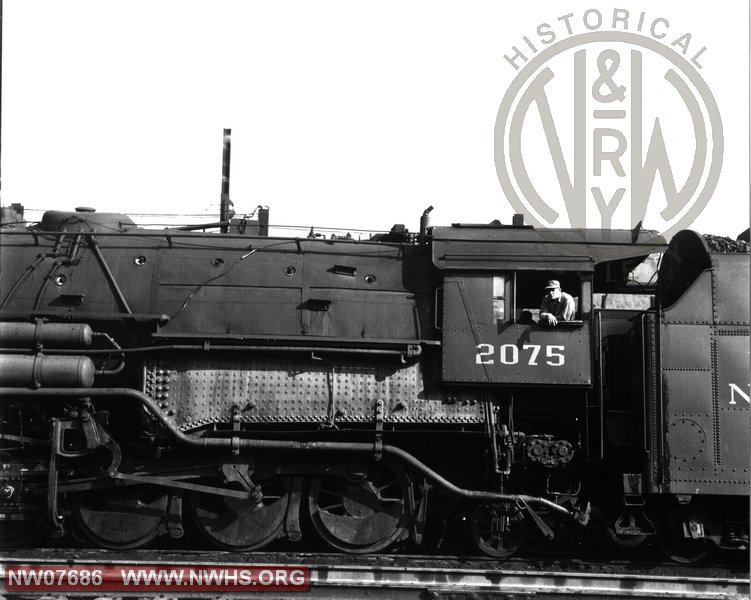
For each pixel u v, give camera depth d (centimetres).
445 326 1152
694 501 1148
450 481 1209
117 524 1169
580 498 1202
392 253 1228
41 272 1208
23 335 1142
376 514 1166
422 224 1252
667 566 1146
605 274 1316
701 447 1111
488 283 1163
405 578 1060
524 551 1243
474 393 1160
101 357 1183
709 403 1119
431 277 1210
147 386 1155
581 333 1150
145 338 1187
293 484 1173
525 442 1152
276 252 1220
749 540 1107
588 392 1176
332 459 1166
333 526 1161
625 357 1211
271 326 1173
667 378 1124
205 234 1228
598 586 1059
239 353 1159
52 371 1126
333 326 1176
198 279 1198
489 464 1161
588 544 1293
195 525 1300
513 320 1154
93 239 1227
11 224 1250
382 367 1164
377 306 1188
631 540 1190
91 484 1156
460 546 1287
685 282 1218
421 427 1166
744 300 1137
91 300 1186
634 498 1127
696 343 1129
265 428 1163
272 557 1121
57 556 1105
